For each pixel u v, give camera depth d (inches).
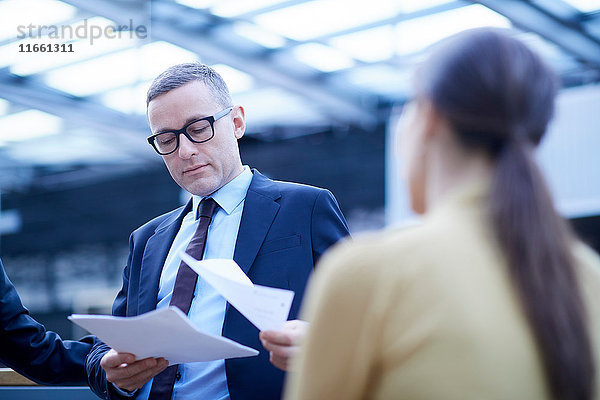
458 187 31.9
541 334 29.0
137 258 75.0
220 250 69.1
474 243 30.3
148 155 453.4
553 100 32.4
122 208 478.9
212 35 313.6
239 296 51.8
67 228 495.8
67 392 78.3
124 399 67.8
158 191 465.7
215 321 65.7
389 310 29.6
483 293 29.3
